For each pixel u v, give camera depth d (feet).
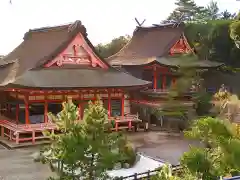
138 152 100.53
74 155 43.45
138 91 161.38
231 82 179.42
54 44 135.33
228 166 38.88
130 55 184.03
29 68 129.80
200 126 40.29
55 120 47.37
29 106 127.75
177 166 71.51
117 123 134.82
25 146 111.04
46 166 90.48
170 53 167.22
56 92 124.06
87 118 46.01
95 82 127.24
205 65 161.58
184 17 253.44
